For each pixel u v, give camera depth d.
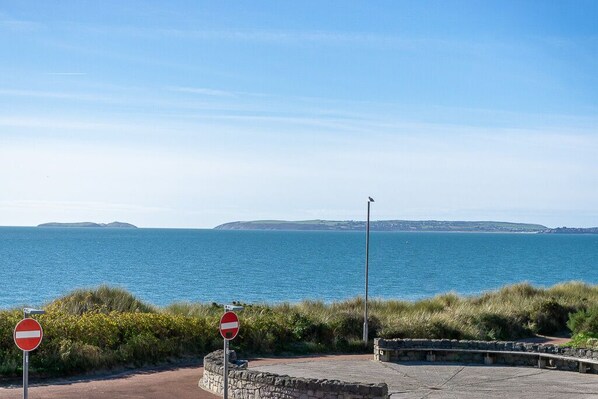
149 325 23.91
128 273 81.00
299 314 28.86
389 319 30.09
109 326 22.84
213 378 18.09
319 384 15.71
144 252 135.00
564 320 34.44
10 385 18.31
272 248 164.50
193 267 93.94
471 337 29.48
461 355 23.58
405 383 19.52
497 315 32.31
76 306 26.34
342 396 15.50
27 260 101.69
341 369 21.92
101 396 17.08
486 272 94.06
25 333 12.71
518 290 41.72
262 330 26.30
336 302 35.78
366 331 27.58
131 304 28.59
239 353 24.94
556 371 21.75
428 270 96.38
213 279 75.25
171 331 24.47
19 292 57.75
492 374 21.11
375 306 34.69
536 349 22.95
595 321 29.83
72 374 20.02
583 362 21.33
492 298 39.31
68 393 17.36
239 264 102.38
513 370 21.89
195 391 17.98
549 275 90.00
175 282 70.75
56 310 24.28
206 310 29.89
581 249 182.50
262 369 21.84
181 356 23.58
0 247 146.12
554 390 18.62
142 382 19.20
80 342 21.22
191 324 25.12
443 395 17.86
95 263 97.94
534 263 116.62
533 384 19.50
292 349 26.16
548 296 39.81
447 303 37.44
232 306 15.70
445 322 29.83
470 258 130.38
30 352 20.22
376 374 21.00
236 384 17.14
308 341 27.16
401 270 95.56
